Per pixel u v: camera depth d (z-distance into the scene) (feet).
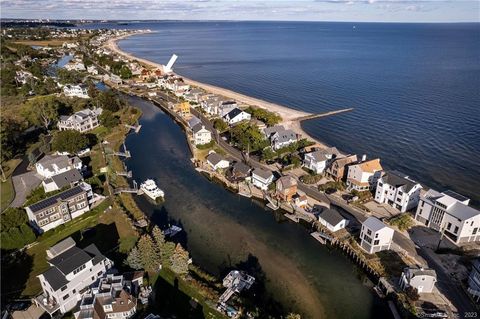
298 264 219.41
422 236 237.04
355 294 197.67
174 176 325.21
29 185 295.69
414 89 629.10
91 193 269.64
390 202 273.54
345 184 301.22
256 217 265.34
